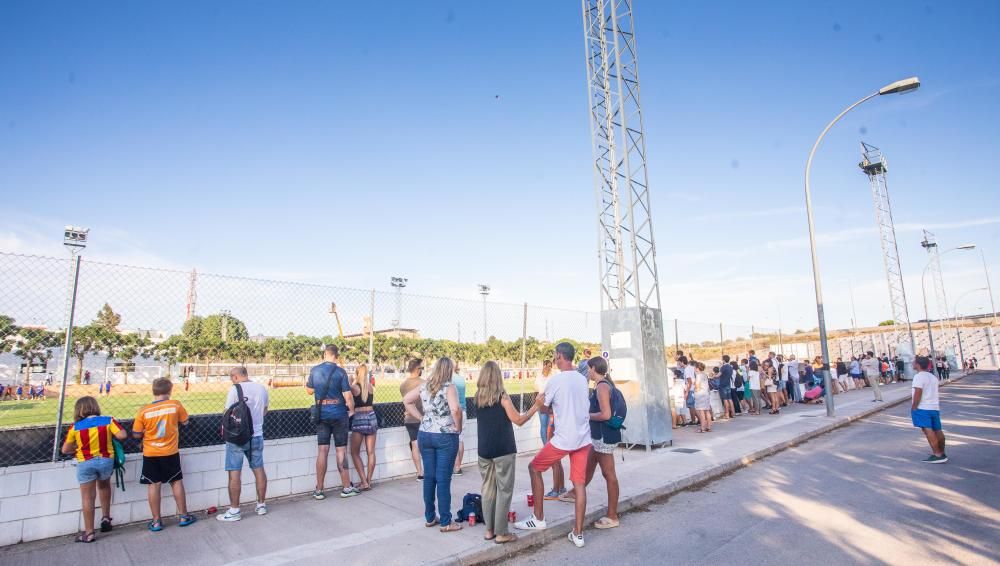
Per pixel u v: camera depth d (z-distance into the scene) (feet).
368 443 26.05
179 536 18.85
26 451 18.63
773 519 20.83
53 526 18.70
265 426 24.09
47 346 20.04
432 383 19.66
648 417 35.14
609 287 40.96
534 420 36.45
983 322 218.79
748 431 43.55
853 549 17.28
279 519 20.83
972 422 48.08
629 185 38.32
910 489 24.62
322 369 24.18
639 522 21.21
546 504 22.47
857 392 84.84
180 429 21.80
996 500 22.36
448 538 18.35
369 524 20.10
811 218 55.93
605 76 43.04
